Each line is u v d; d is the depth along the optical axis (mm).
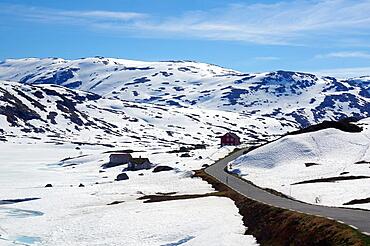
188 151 179875
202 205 66250
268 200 60281
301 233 39156
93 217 67312
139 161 148500
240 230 48375
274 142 125688
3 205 86500
